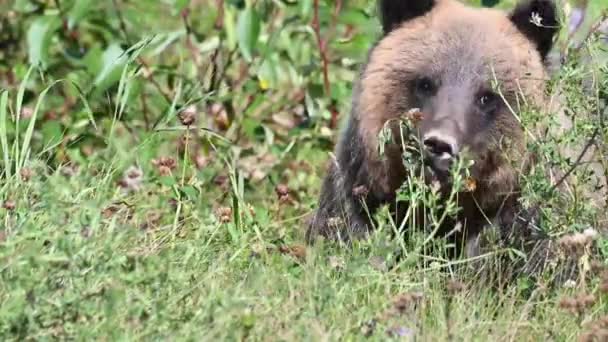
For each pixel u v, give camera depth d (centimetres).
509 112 1217
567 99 1148
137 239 1087
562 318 1019
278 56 1598
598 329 932
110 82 1394
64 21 1543
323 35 1614
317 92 1516
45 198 1055
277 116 1577
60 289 902
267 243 1179
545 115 1141
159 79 1616
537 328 1003
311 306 923
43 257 893
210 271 1011
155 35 1420
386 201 1232
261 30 1572
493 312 1058
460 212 1212
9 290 887
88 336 838
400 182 1226
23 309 845
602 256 1149
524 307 1055
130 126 1460
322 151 1473
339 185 1263
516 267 1183
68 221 986
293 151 1472
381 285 1027
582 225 1106
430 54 1230
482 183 1212
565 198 1182
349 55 1523
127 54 1420
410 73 1232
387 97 1237
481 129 1207
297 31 1572
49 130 1359
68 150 1335
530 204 1168
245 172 1422
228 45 1557
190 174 1369
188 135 1306
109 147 1273
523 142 1218
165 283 909
